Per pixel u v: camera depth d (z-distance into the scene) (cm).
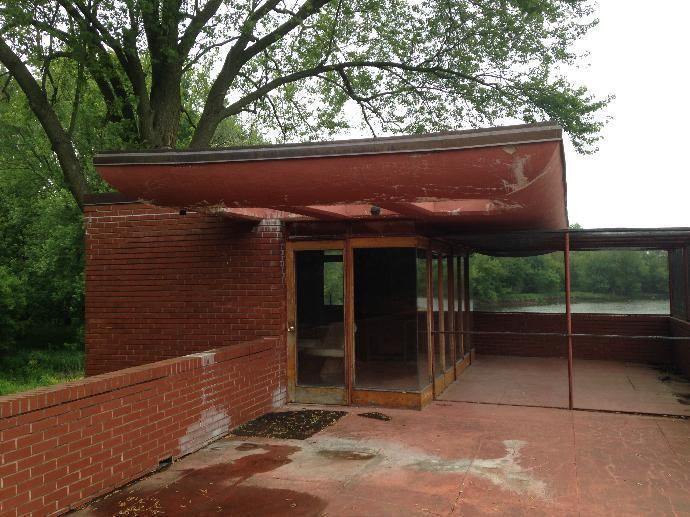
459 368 997
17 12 1109
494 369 1059
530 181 434
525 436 618
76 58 1302
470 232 863
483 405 764
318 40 1631
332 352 776
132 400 492
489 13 1477
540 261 3259
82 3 1253
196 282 812
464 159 416
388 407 750
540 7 1284
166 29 1367
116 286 846
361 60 1703
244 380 678
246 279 792
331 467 525
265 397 728
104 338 848
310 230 784
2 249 2630
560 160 435
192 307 812
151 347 827
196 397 582
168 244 826
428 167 433
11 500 375
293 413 726
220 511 430
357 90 1781
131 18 1292
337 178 469
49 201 2230
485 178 436
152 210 833
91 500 445
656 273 3017
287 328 791
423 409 741
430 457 551
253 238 792
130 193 533
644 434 621
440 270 865
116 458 471
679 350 1028
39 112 1385
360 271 767
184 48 1416
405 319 745
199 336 807
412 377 742
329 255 780
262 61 1736
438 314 852
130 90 1634
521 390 860
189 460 547
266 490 470
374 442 600
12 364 2308
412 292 743
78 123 1994
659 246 1030
